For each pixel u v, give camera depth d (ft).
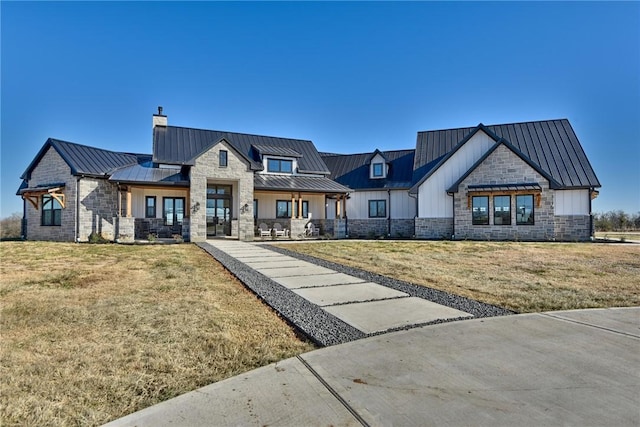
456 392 9.15
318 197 81.51
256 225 74.23
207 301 18.88
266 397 9.00
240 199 61.67
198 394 9.20
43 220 62.49
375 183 82.38
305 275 26.99
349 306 18.29
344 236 72.49
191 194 57.21
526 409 8.26
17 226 92.68
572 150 65.57
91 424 7.91
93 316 16.05
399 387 9.46
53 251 41.91
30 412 8.43
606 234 86.63
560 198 61.52
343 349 12.36
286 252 42.37
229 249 44.83
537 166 60.13
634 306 18.24
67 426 7.86
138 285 22.70
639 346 12.47
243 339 13.50
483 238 62.80
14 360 11.35
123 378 10.19
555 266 31.55
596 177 60.75
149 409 8.50
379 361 11.28
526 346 12.49
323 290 21.94
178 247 46.68
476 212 63.57
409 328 14.87
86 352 12.07
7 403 8.82
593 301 19.25
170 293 20.62
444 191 68.13
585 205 60.44
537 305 18.47
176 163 66.13
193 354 11.99
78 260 34.37
